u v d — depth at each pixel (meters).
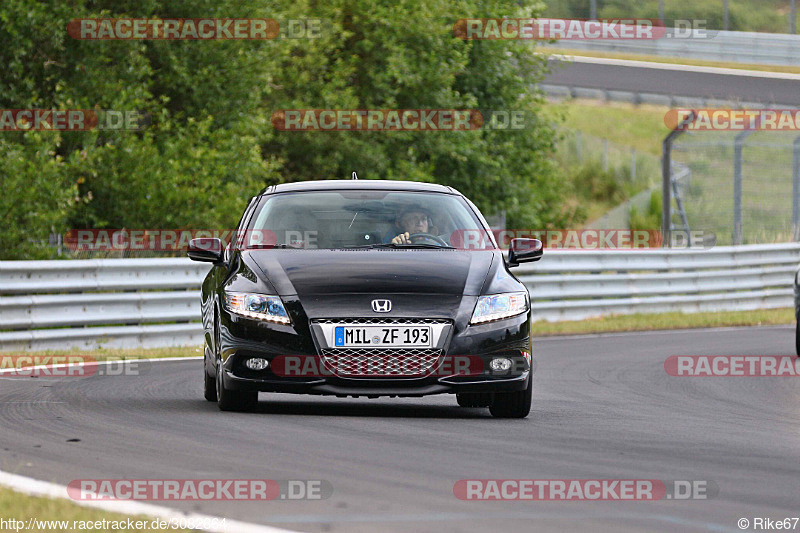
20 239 59.84
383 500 16.83
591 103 145.75
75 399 29.55
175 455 20.53
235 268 27.86
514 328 26.39
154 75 75.19
